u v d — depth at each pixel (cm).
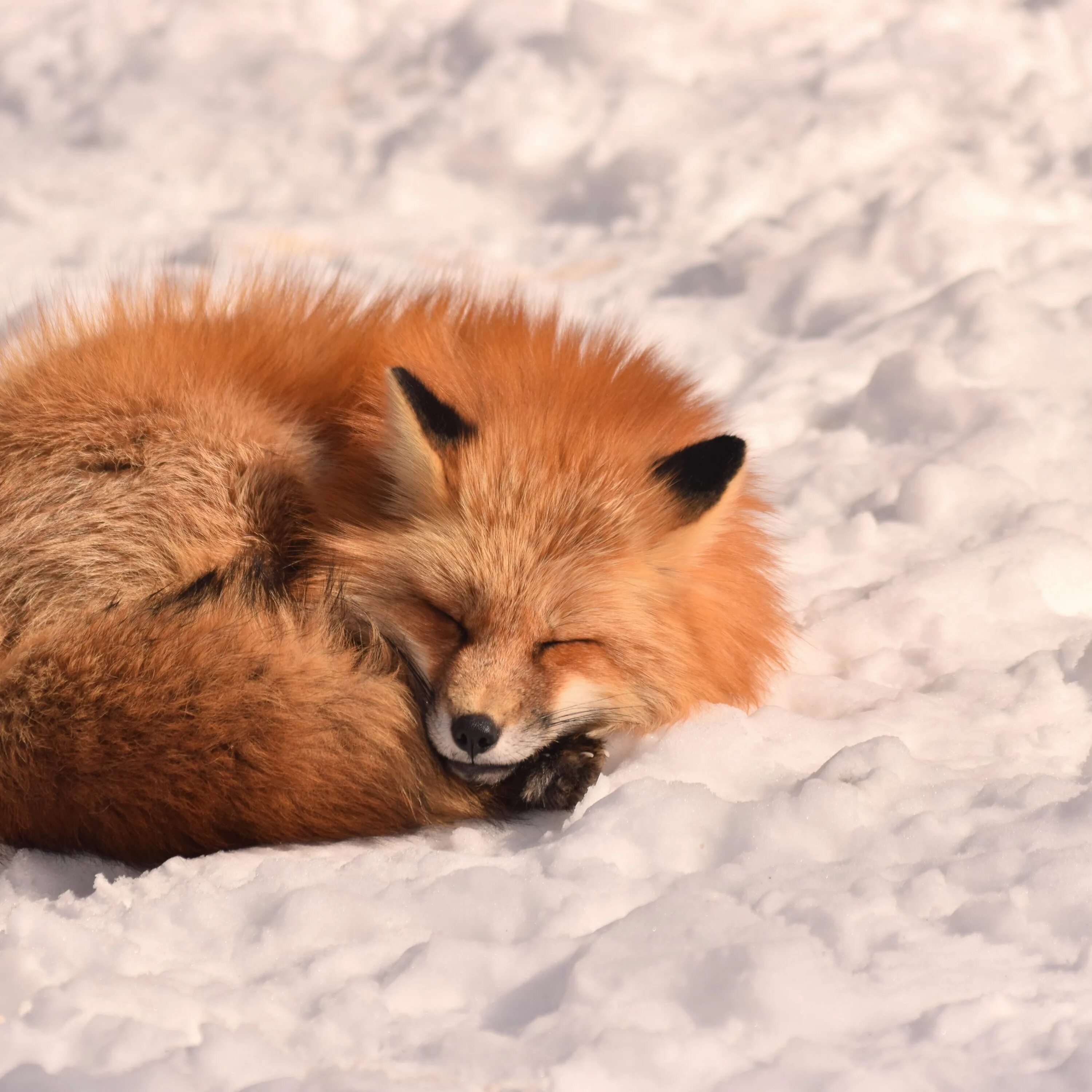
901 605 1152
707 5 2519
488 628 889
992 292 1662
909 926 688
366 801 848
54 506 996
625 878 749
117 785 819
